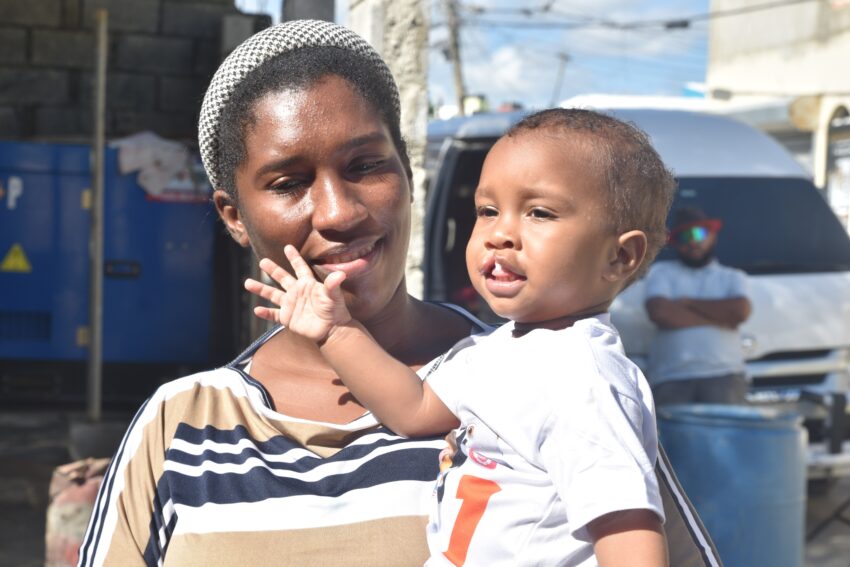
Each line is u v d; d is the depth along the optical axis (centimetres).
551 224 150
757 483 452
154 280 789
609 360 146
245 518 150
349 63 160
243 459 154
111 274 782
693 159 672
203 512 151
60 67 889
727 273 579
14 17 877
